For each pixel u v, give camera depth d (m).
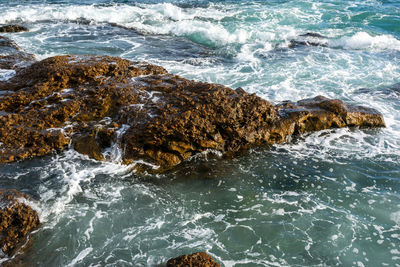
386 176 7.89
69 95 9.01
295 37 16.53
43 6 20.88
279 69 13.34
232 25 18.14
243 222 6.63
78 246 6.00
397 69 13.43
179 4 21.95
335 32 17.12
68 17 19.08
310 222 6.64
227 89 8.62
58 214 6.59
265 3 21.67
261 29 17.52
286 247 6.11
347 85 12.17
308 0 21.95
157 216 6.70
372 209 6.98
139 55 14.30
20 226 5.98
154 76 9.92
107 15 19.28
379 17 18.86
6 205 6.01
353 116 9.47
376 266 5.78
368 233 6.40
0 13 18.73
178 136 7.83
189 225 6.54
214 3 22.02
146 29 17.69
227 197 7.26
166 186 7.46
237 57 14.48
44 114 8.48
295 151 8.73
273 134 8.85
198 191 7.38
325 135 9.28
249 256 5.92
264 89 11.72
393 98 11.26
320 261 5.86
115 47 15.10
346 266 5.77
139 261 5.77
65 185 7.20
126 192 7.22
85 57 10.55
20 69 10.84
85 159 7.89
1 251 5.68
